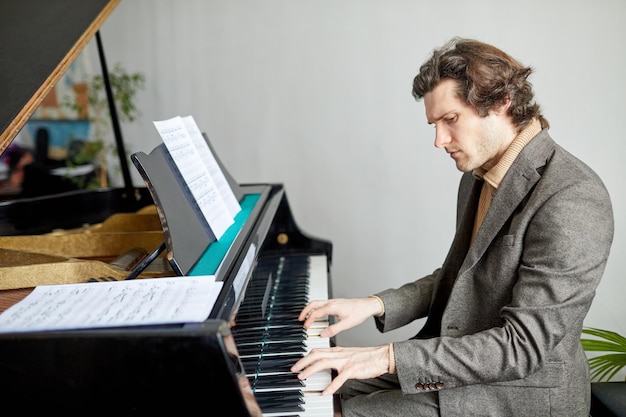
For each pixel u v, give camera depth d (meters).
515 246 1.35
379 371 1.30
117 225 2.00
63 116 3.40
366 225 3.24
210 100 3.30
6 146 1.42
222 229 1.63
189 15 3.22
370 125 3.15
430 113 1.43
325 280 1.93
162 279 1.21
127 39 3.30
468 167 1.45
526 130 1.42
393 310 1.69
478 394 1.39
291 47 3.16
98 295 1.13
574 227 1.25
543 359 1.26
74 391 0.98
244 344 1.39
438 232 3.17
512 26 2.89
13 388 0.98
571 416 1.38
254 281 1.50
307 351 1.43
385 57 3.07
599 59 2.81
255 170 3.32
